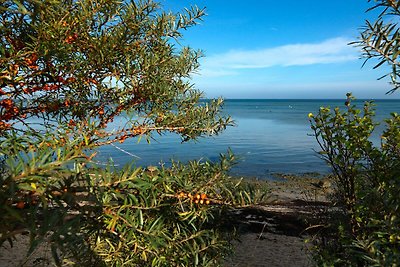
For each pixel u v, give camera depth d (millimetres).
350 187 2869
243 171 20609
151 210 1644
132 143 28016
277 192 14398
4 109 1490
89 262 1523
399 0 1014
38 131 1515
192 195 1751
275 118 79312
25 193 983
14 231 849
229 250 2332
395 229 1887
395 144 2551
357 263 2598
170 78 2160
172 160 1970
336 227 2928
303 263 6336
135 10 1792
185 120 2062
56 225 919
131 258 1730
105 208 1303
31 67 1528
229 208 1883
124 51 1846
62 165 991
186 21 2033
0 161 1223
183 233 1846
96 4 1741
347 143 2723
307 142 35062
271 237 7227
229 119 2170
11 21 1420
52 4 1091
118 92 1853
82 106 1845
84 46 1741
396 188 2189
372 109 2766
